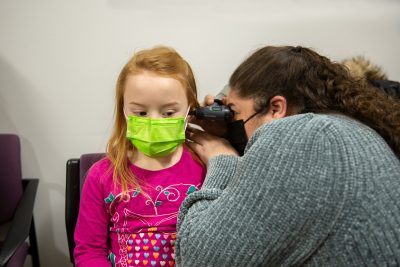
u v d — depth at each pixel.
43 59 1.31
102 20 1.29
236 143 0.79
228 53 1.39
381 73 1.16
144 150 0.78
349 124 0.57
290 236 0.49
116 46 1.33
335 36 1.44
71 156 1.42
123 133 0.86
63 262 1.56
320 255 0.51
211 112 0.75
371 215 0.49
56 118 1.37
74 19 1.28
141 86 0.74
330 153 0.50
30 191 1.27
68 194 1.14
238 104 0.73
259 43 1.40
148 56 0.79
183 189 0.85
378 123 0.64
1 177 1.25
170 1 1.31
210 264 0.53
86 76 1.34
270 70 0.68
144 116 0.78
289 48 0.73
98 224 0.84
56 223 1.50
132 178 0.84
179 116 0.79
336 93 0.67
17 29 1.27
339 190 0.49
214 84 1.42
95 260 0.81
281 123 0.57
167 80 0.75
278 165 0.51
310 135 0.52
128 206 0.82
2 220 1.27
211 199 0.61
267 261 0.52
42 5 1.25
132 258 0.80
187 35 1.35
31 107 1.35
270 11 1.37
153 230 0.81
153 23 1.32
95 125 1.40
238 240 0.51
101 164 0.88
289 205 0.49
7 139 1.26
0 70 1.29
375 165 0.51
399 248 0.48
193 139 0.84
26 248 1.10
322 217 0.49
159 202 0.83
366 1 1.42
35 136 1.38
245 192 0.53
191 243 0.56
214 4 1.34
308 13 1.40
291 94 0.68
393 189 0.50
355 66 1.05
